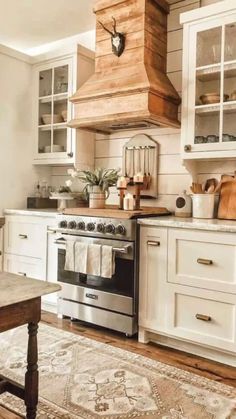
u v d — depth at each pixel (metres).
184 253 2.36
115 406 1.77
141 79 2.69
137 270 2.58
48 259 3.17
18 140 3.66
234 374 2.14
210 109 2.67
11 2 3.12
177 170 3.08
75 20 3.45
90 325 2.89
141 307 2.56
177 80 3.04
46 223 3.17
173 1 3.04
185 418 1.68
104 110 2.87
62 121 3.59
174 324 2.42
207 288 2.27
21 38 3.86
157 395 1.87
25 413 1.70
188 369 2.18
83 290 2.85
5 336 2.58
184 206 2.81
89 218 2.76
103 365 2.19
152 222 2.48
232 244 2.16
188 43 2.70
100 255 2.65
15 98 3.61
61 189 3.54
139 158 3.27
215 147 2.60
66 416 1.69
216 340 2.24
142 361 2.27
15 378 1.99
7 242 3.50
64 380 2.00
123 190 2.86
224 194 2.70
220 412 1.73
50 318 3.04
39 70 3.69
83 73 3.44
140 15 2.83
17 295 1.25
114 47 2.93
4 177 3.54
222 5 2.52
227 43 2.59
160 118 2.74
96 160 3.60
